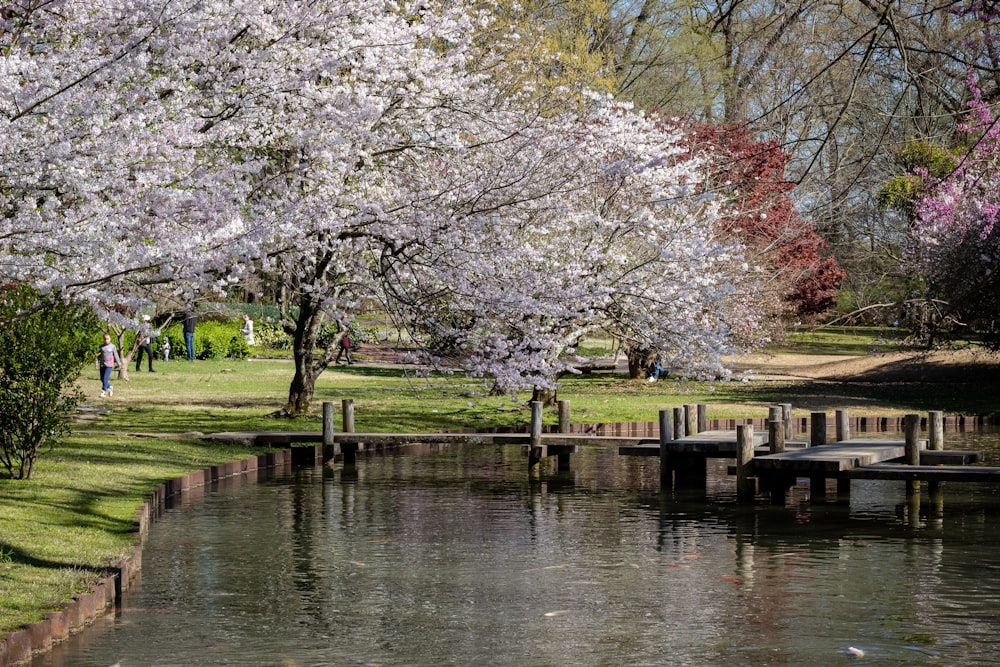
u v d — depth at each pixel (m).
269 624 9.37
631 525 14.32
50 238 10.12
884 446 17.95
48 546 10.75
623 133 17.77
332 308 18.91
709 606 10.08
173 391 30.33
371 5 14.24
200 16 11.86
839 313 51.38
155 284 12.22
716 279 20.83
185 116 11.94
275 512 14.91
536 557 12.20
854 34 15.22
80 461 16.42
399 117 17.48
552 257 18.62
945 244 31.39
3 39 11.50
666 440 17.91
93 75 10.75
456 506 15.71
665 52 43.81
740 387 34.38
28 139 10.02
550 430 23.53
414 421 24.09
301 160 15.92
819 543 13.13
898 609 9.98
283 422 22.80
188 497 16.02
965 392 32.69
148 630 9.12
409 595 10.41
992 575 11.35
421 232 16.05
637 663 8.38
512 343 17.97
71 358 14.54
